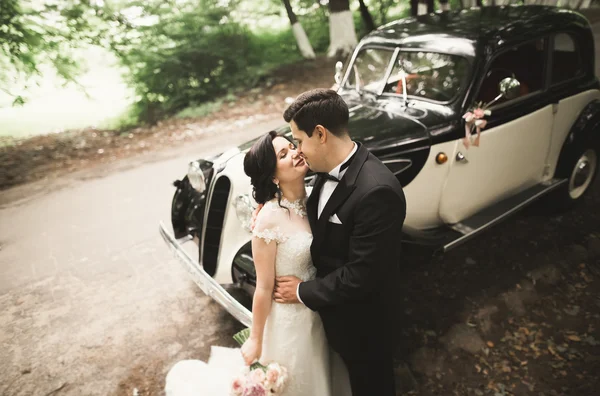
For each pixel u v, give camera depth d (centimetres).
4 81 801
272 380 189
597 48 844
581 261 351
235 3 1010
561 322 300
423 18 388
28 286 381
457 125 304
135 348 308
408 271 359
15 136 815
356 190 166
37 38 763
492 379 265
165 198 521
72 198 548
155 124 838
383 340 194
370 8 1341
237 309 246
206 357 298
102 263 405
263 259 182
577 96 367
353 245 167
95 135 802
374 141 286
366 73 370
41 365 299
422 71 333
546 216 414
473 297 327
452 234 317
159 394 274
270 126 741
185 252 291
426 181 303
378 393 206
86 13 825
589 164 406
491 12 372
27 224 491
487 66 306
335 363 217
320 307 178
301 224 184
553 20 345
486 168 328
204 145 691
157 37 909
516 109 328
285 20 1230
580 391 252
